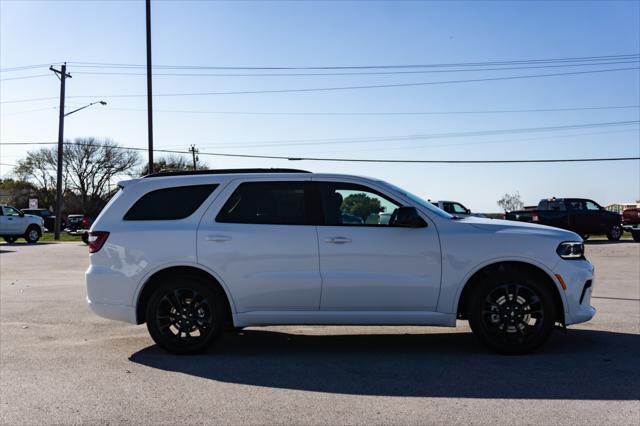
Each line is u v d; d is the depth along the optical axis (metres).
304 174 6.52
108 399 4.88
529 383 5.18
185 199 6.55
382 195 6.42
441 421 4.29
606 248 22.59
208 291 6.32
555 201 26.75
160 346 6.37
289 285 6.21
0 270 16.16
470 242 6.19
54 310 9.27
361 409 4.58
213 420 4.38
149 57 24.61
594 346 6.54
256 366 5.89
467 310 6.34
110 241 6.46
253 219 6.39
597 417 4.33
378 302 6.21
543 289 6.09
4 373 5.68
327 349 6.60
